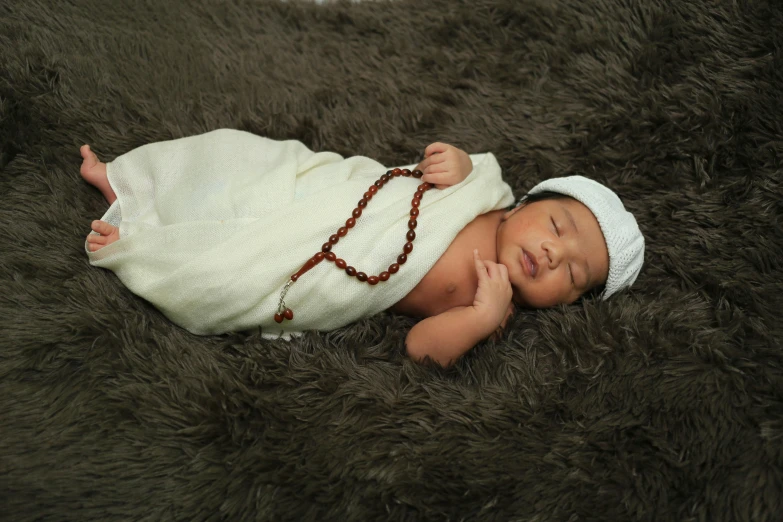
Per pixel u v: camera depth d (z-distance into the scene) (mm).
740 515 1003
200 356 1157
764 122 1415
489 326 1210
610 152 1556
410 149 1626
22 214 1264
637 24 1613
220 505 998
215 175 1282
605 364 1172
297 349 1199
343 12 1871
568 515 1009
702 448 1056
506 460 1054
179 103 1561
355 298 1228
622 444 1071
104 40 1569
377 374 1176
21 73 1394
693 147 1470
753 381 1124
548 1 1733
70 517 968
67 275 1211
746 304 1256
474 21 1801
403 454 1054
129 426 1052
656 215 1456
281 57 1760
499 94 1705
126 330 1150
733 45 1504
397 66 1772
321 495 1011
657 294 1358
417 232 1260
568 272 1296
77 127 1408
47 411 1054
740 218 1368
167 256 1189
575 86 1649
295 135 1608
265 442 1052
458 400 1135
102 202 1359
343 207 1242
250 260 1176
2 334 1100
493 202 1373
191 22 1745
